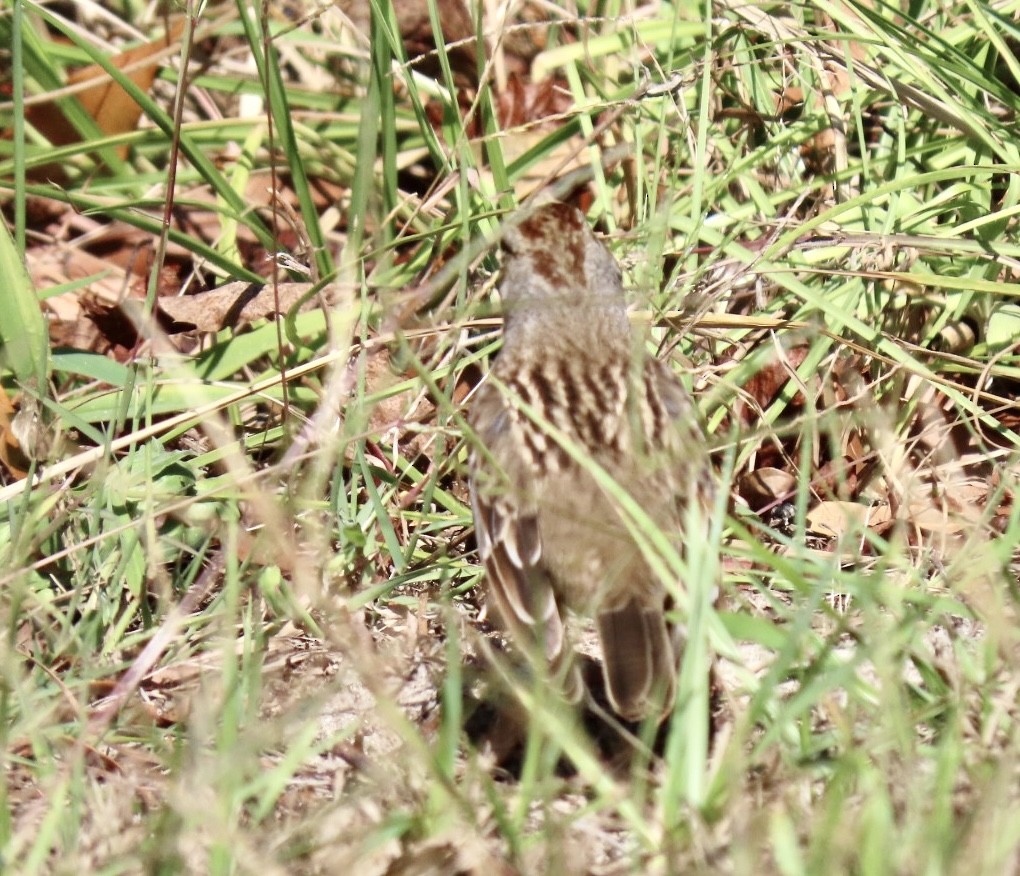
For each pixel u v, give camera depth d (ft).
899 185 41.24
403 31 54.80
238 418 42.50
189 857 25.90
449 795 25.85
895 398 41.68
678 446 33.63
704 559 27.71
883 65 46.62
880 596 31.19
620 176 47.50
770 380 42.39
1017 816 24.27
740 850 23.56
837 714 27.07
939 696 29.32
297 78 56.49
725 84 46.88
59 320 48.42
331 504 37.70
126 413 39.68
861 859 23.62
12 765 31.01
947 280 40.24
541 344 36.19
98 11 54.39
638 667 28.60
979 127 42.52
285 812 28.81
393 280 44.47
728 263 42.52
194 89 54.75
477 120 50.96
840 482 34.14
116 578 36.17
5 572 33.78
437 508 40.73
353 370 41.27
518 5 47.50
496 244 41.55
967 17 47.11
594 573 30.91
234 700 28.68
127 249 52.65
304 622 35.81
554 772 31.19
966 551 31.99
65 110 50.39
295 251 47.32
